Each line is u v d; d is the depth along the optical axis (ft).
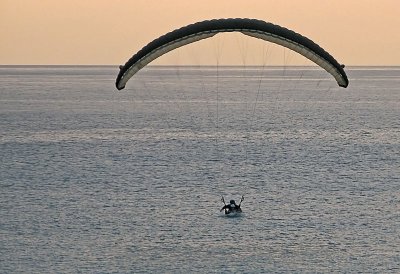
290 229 464.65
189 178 648.38
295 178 651.25
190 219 488.44
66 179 638.94
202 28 388.57
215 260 402.11
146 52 392.88
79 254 410.11
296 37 395.55
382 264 398.62
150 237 444.14
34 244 427.33
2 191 581.12
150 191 584.40
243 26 390.21
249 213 507.71
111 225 470.39
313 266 394.32
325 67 402.52
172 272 382.83
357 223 480.23
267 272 384.68
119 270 385.29
